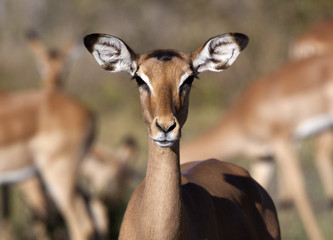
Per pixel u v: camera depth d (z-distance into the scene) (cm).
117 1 3528
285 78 2122
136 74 888
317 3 3206
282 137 2112
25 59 3909
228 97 3359
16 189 2203
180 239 891
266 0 3306
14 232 1845
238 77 3375
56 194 1948
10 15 4131
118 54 899
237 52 930
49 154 1955
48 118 1955
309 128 2144
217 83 3403
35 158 1966
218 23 3369
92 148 2245
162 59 880
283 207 2027
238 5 3372
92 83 3566
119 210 1870
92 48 913
